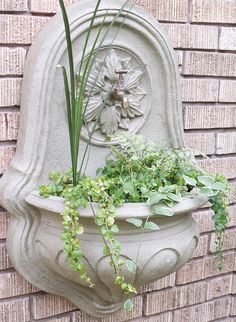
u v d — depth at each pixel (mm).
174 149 1527
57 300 1631
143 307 1834
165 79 1577
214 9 1731
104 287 1423
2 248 1502
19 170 1407
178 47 1687
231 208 1943
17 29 1410
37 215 1429
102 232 1243
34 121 1399
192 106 1758
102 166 1545
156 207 1293
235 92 1856
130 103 1535
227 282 2027
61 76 1425
